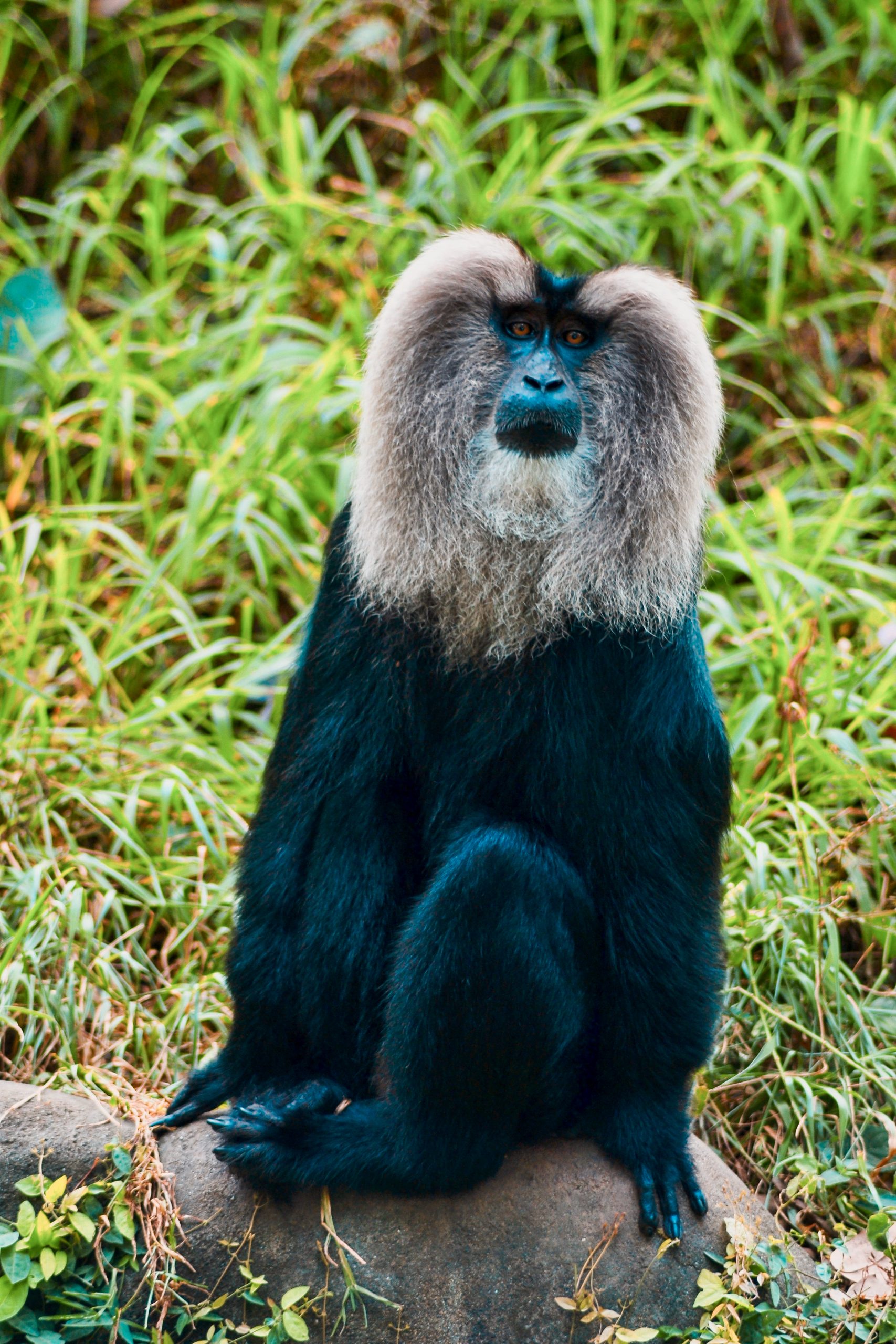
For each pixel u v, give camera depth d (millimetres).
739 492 11703
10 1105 7270
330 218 14422
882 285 14281
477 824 6879
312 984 7176
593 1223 7016
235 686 10984
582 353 7102
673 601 6938
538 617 6859
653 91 15703
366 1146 6836
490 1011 6512
